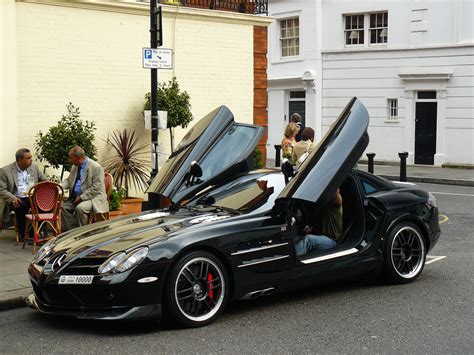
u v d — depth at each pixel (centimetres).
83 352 580
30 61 1227
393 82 2559
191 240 636
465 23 2386
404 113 2539
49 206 977
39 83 1241
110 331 638
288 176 755
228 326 643
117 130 1358
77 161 1027
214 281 654
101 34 1324
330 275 730
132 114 1377
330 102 2731
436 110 2473
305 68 2769
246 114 1578
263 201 723
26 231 1005
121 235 663
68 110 1281
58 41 1263
